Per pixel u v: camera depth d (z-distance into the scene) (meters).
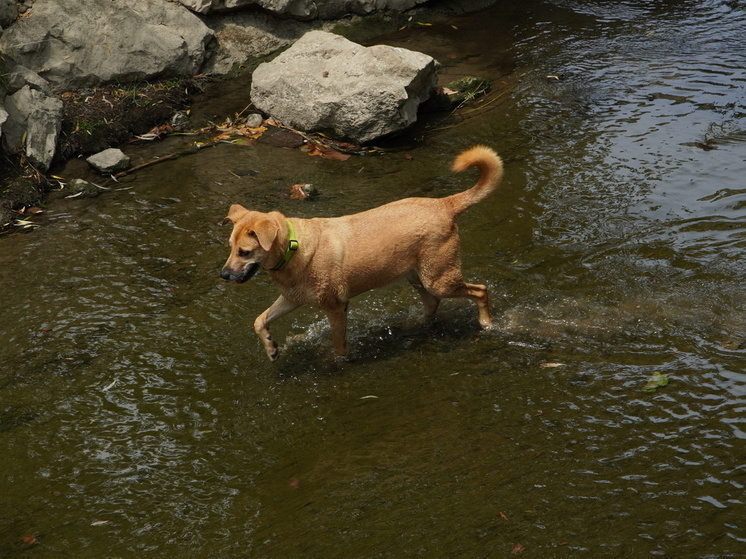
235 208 5.59
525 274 6.82
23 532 4.42
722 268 6.66
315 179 8.77
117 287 6.89
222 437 5.15
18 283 6.98
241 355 5.99
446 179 8.60
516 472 4.59
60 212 8.21
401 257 5.74
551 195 8.12
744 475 4.39
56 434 5.21
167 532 4.37
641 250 7.05
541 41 12.62
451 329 6.24
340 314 5.75
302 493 4.60
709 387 5.22
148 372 5.82
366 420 5.24
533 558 3.93
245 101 10.61
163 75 10.62
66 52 9.87
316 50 10.09
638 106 10.16
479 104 10.59
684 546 3.92
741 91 10.37
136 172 9.04
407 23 13.28
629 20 13.42
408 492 4.51
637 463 4.57
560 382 5.43
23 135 8.79
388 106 9.38
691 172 8.39
